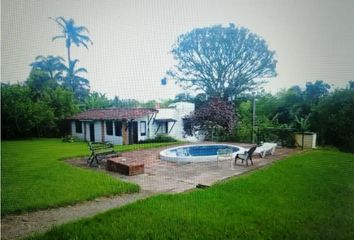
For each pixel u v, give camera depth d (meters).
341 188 6.25
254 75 22.00
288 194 5.71
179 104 18.80
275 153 11.05
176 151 12.44
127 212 4.65
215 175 7.39
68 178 6.95
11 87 21.05
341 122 14.02
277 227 4.21
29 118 19.02
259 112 18.88
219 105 17.95
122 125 16.38
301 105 17.38
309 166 8.48
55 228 4.04
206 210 4.78
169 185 6.48
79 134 19.84
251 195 5.59
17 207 4.77
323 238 3.99
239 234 3.99
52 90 23.41
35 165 8.73
